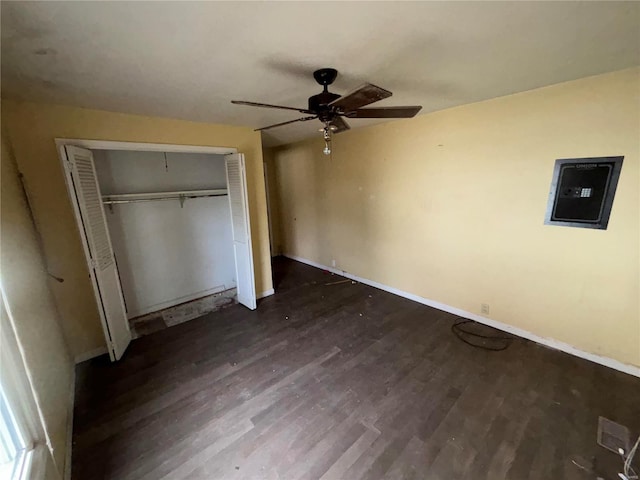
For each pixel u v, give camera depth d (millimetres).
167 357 2734
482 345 2766
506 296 2930
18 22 1178
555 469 1601
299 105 2633
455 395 2156
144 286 3648
